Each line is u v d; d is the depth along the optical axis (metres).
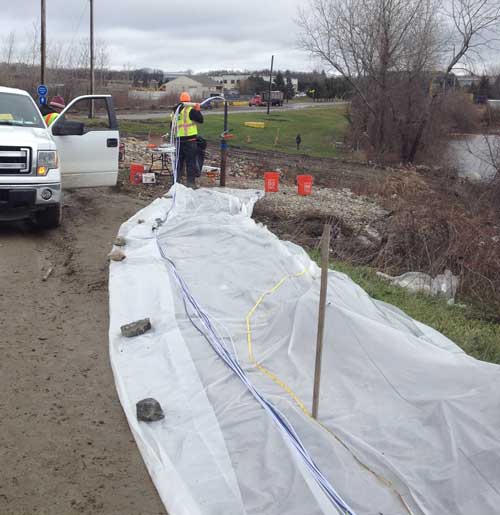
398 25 31.89
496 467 3.53
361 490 3.39
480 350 6.35
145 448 3.78
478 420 3.87
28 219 9.70
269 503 3.29
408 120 31.94
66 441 4.02
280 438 3.78
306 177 15.02
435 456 3.71
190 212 9.75
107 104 10.23
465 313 8.05
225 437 3.87
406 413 4.14
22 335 5.53
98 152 10.09
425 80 31.91
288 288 6.12
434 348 4.80
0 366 4.94
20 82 37.16
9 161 8.30
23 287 6.71
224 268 6.82
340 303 5.21
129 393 4.42
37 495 3.51
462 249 9.72
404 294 8.22
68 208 10.79
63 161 9.77
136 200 11.88
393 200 15.08
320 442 3.74
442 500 3.41
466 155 29.62
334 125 48.44
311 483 3.36
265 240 7.57
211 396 4.32
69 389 4.66
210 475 3.51
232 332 5.32
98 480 3.65
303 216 12.69
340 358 4.64
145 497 3.53
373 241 11.52
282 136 40.19
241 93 110.62
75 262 7.61
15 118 9.15
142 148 19.48
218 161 21.08
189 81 111.81
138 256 7.18
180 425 3.99
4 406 4.38
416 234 10.38
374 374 4.48
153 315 5.65
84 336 5.58
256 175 18.30
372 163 30.05
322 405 4.24
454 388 4.29
